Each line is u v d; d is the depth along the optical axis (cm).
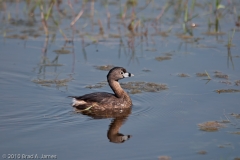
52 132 1284
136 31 2236
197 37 2156
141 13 2461
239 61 1859
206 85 1638
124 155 1153
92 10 2364
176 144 1217
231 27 2272
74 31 2228
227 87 1614
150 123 1362
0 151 1159
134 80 1703
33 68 1803
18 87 1620
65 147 1192
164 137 1259
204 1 2591
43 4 2472
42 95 1557
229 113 1411
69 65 1844
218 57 1908
